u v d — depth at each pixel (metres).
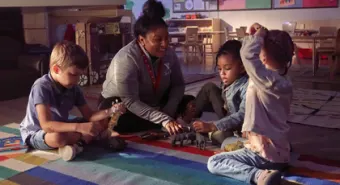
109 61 4.82
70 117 2.84
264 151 1.67
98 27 4.65
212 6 9.01
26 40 5.13
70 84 2.04
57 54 1.98
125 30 5.00
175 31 9.08
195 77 5.13
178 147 2.16
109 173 1.79
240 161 1.69
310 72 5.85
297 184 1.62
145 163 1.92
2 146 2.17
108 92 2.41
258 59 1.59
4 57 4.14
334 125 2.66
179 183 1.67
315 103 3.40
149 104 2.50
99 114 2.17
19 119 2.92
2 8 4.27
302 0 7.91
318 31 6.57
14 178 1.75
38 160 1.96
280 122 1.67
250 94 1.68
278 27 8.30
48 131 1.97
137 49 2.30
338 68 5.41
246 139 1.96
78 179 1.73
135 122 2.43
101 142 2.19
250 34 1.72
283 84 1.60
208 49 8.72
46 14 5.12
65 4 4.29
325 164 1.87
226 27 8.49
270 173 1.55
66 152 1.94
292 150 2.13
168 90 2.56
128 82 2.24
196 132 2.15
